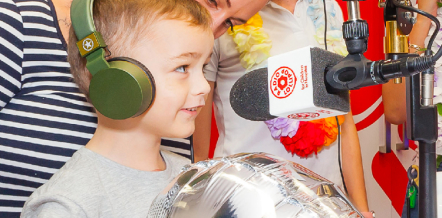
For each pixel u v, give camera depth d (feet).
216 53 4.27
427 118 2.12
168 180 2.58
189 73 2.31
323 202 1.44
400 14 2.19
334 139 4.24
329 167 4.33
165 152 2.95
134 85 2.02
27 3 2.81
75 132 2.85
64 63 2.87
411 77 2.15
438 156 4.49
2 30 2.63
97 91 2.10
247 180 1.47
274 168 1.55
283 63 1.79
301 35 4.23
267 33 4.18
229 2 2.91
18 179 2.75
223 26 3.11
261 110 2.02
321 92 1.72
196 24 2.26
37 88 2.82
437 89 4.34
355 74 1.67
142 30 2.19
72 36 2.34
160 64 2.19
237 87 2.08
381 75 1.64
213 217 1.39
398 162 6.97
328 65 1.77
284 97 1.78
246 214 1.37
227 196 1.42
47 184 2.31
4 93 2.68
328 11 4.53
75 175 2.29
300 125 4.08
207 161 1.70
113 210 2.28
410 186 2.42
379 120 6.96
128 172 2.40
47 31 2.83
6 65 2.66
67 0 3.07
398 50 2.20
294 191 1.44
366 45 1.71
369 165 6.97
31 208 2.20
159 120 2.28
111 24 2.24
